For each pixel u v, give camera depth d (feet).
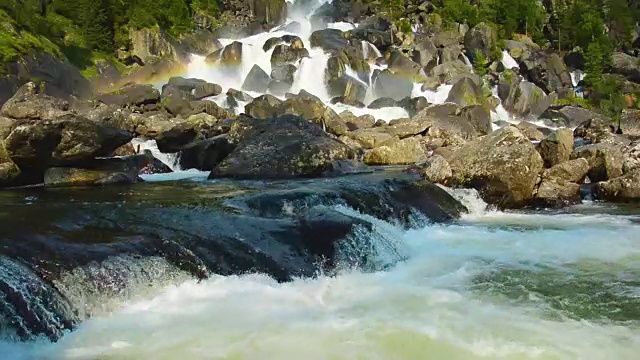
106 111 107.65
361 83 173.68
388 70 185.57
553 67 215.51
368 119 136.26
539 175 65.36
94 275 32.09
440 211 57.88
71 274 31.50
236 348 26.86
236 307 32.04
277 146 76.48
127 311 31.35
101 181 67.82
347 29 228.84
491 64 214.28
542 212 61.26
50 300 29.58
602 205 64.95
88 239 36.78
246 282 35.63
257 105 133.90
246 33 223.71
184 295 33.47
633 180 66.33
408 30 221.87
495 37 223.71
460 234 50.60
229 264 36.76
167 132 94.94
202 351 26.58
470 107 143.74
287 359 25.80
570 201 65.67
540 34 267.18
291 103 129.70
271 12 241.14
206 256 36.73
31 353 26.73
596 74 211.41
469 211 60.75
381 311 31.81
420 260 42.65
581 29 253.85
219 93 157.17
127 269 33.24
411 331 28.99
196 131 96.89
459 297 34.30
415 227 53.21
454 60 207.62
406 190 59.16
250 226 42.39
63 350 26.94
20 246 34.19
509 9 264.93
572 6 280.10
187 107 134.62
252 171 73.56
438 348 27.12
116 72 175.83
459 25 244.01
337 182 63.57
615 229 51.85
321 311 31.76
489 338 28.22
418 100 160.56
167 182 69.62
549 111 175.42
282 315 31.01
